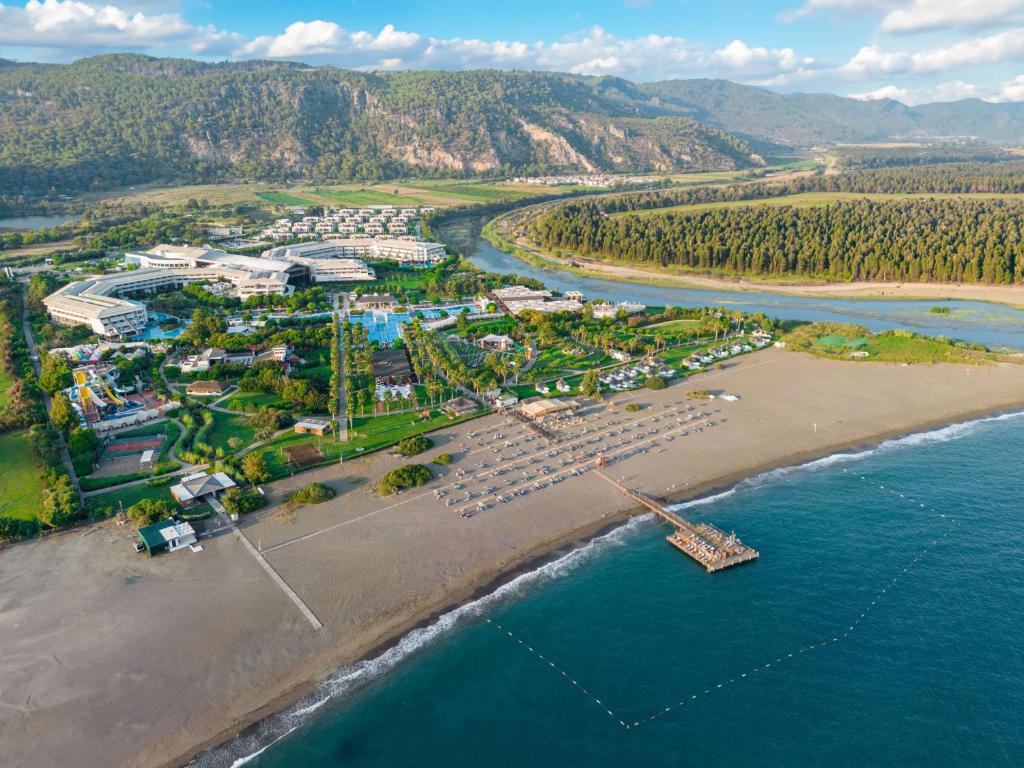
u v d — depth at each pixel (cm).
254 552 13938
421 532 14738
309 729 10094
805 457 18612
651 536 15000
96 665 11019
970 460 18350
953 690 10894
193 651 11338
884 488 16962
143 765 9456
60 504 14800
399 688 10862
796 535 15012
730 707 10638
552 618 12438
